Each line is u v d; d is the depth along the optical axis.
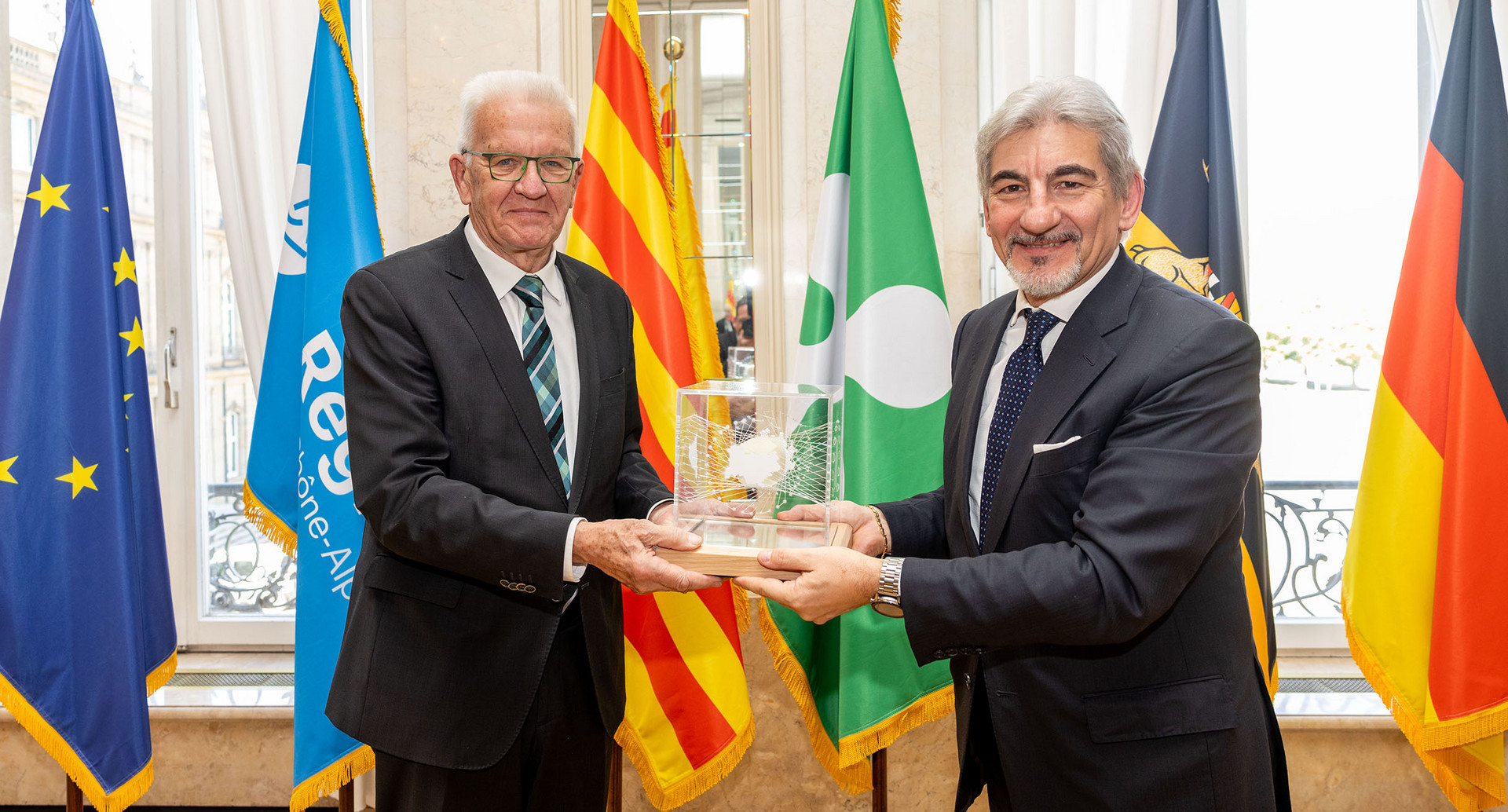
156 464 2.30
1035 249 1.36
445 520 1.40
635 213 2.21
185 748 2.60
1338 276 2.73
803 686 2.24
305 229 2.25
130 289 2.23
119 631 2.12
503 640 1.51
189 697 2.59
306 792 2.12
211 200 2.82
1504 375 2.01
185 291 2.81
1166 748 1.26
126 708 2.13
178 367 2.82
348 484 2.15
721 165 2.63
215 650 2.88
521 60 2.51
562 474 1.60
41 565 2.09
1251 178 2.74
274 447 2.26
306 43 2.50
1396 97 2.69
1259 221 2.75
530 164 1.53
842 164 2.25
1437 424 2.07
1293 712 2.46
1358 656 2.17
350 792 2.22
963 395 1.58
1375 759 2.49
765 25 2.57
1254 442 1.26
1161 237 2.10
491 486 1.51
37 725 2.09
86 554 2.11
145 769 2.16
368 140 2.62
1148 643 1.29
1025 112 1.34
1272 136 2.73
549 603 1.54
